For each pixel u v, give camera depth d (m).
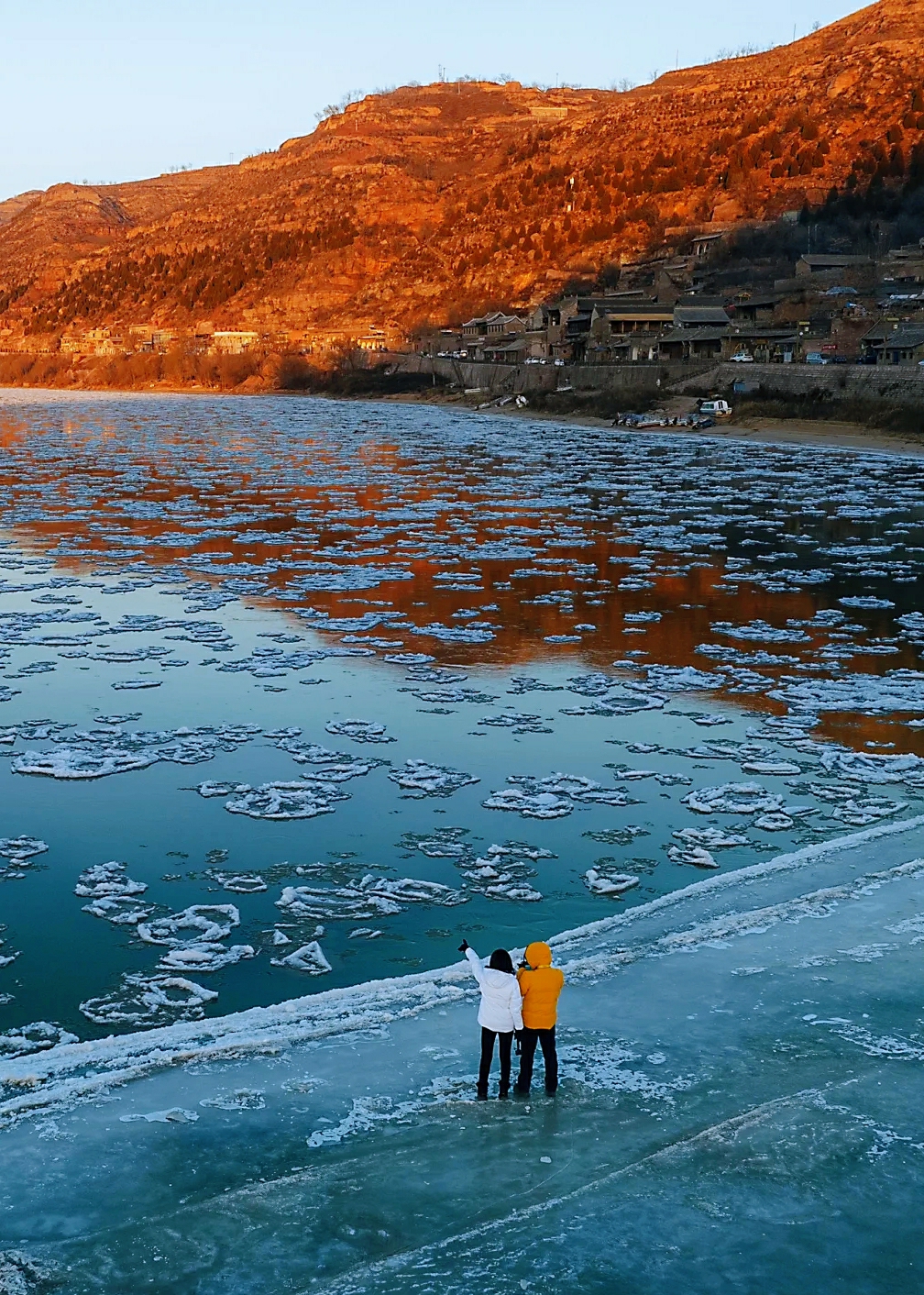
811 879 17.97
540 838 20.45
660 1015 13.16
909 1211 9.36
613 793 22.47
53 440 97.62
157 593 40.66
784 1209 9.37
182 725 26.47
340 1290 8.48
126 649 32.94
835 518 55.94
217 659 32.00
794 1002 13.41
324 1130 10.95
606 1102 11.26
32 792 22.38
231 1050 12.73
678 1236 9.02
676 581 42.72
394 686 29.56
